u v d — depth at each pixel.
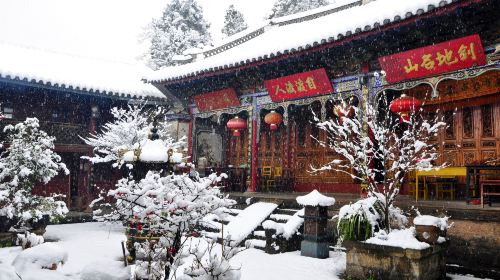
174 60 21.53
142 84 21.55
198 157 20.89
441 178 14.58
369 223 9.01
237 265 9.72
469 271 9.37
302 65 15.01
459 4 10.16
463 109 14.67
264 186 18.33
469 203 10.98
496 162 13.16
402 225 9.77
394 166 9.70
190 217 6.12
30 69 17.80
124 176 21.97
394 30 11.83
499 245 9.12
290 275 8.98
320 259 10.53
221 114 19.30
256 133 17.62
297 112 19.78
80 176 20.64
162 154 8.13
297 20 19.08
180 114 20.50
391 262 8.23
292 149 20.00
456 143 14.70
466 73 11.55
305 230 11.04
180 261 5.99
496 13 10.61
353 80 14.08
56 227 16.45
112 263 6.06
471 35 10.98
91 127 20.30
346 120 10.70
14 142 13.25
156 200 6.18
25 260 6.16
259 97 17.56
